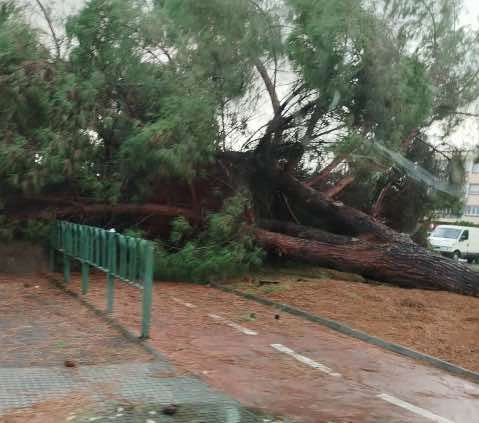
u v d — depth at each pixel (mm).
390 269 11844
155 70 11602
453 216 16547
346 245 12414
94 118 11070
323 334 7695
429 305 9852
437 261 11711
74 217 12531
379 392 5375
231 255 11617
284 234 13469
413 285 11828
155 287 10867
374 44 11727
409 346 7117
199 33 11984
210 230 12148
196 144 11070
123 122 11562
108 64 11562
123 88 11797
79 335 6742
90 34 11312
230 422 4391
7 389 4820
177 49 11781
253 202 13352
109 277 7918
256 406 4785
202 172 12109
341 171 13789
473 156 14992
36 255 12047
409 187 15172
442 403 5156
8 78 10508
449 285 11461
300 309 9047
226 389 5160
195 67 11625
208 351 6414
